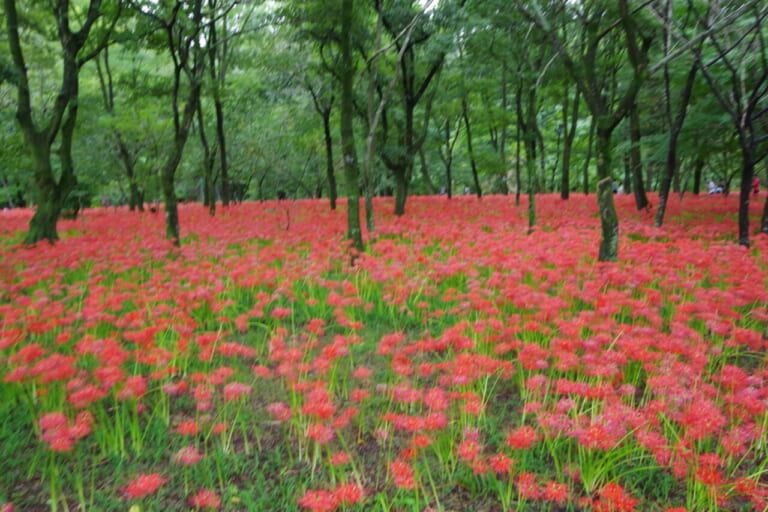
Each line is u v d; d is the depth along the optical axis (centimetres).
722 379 390
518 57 1429
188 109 1069
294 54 1655
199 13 1091
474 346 470
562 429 348
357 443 392
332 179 1939
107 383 379
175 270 761
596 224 1241
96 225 1553
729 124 1165
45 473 346
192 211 2042
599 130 785
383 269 715
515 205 1891
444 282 768
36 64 1920
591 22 803
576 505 319
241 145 2416
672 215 1455
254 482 343
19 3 1245
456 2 1434
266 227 1314
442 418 331
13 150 1512
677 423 370
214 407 444
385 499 317
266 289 708
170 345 518
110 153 2325
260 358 542
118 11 1120
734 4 979
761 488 322
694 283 625
